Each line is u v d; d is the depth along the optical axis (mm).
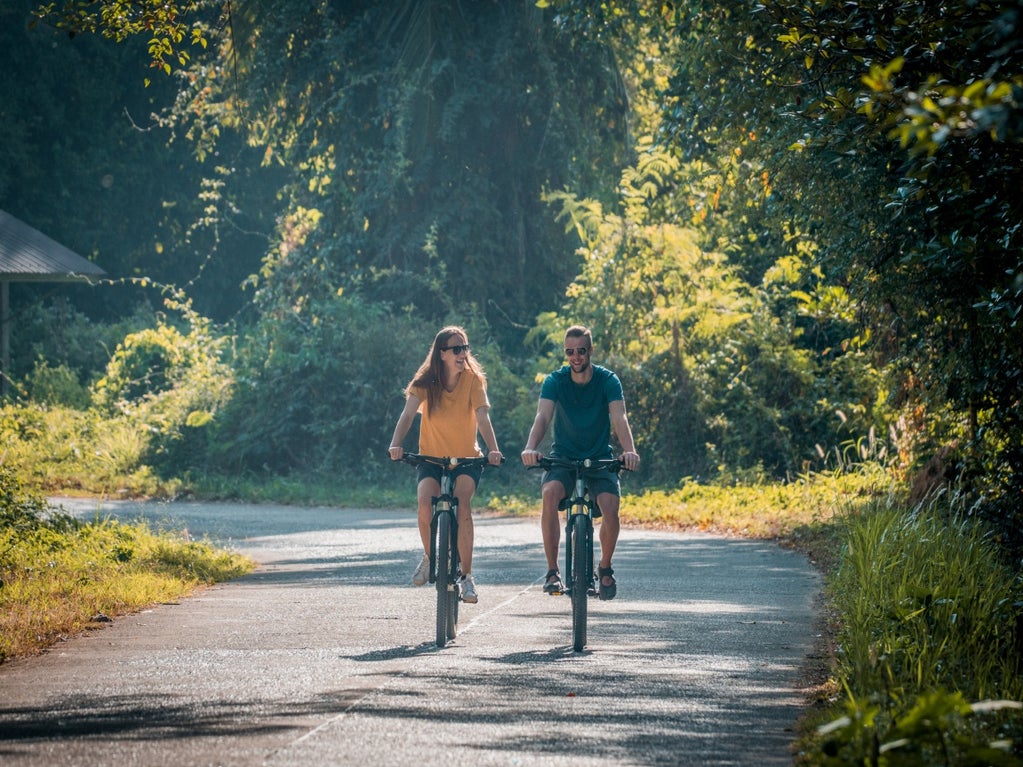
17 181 119688
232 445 79188
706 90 45406
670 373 74375
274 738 17688
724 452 72562
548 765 16297
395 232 89188
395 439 26328
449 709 19500
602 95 89562
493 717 18969
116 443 80562
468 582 26188
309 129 90125
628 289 76375
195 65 93125
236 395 81750
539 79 88000
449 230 90062
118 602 31734
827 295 56531
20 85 118688
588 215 81250
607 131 91438
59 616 28828
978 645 23109
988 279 27875
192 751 17000
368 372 80688
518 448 77250
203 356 94438
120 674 22734
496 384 80062
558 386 26172
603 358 75812
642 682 21656
